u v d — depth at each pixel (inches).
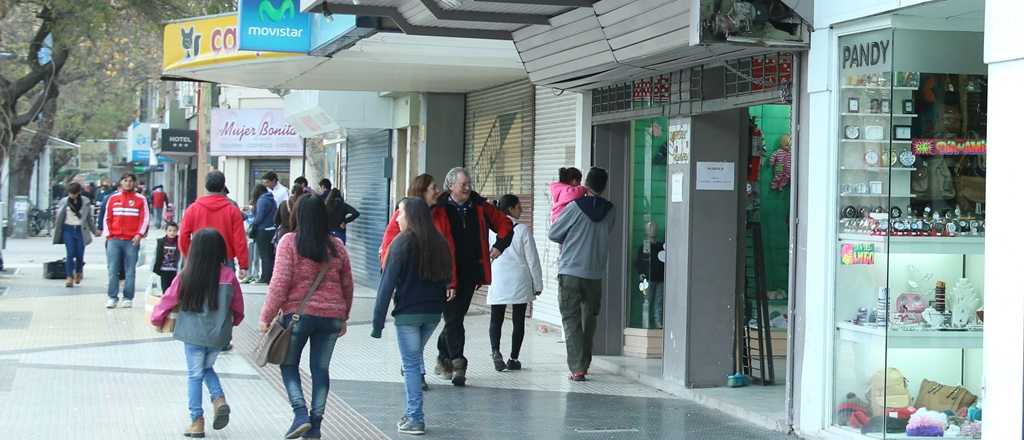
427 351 607.5
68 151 3186.5
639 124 572.4
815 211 382.0
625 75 499.5
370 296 938.1
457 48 663.1
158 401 454.6
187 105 2100.1
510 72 705.6
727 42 375.2
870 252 373.1
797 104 392.5
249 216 1119.0
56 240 957.8
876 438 364.5
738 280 483.2
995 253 298.2
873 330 369.7
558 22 479.8
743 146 482.0
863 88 371.6
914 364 373.4
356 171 1132.5
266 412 438.6
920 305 371.9
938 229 371.6
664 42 414.0
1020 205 290.4
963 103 372.5
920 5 341.1
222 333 386.9
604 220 512.1
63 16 1106.1
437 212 482.9
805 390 389.1
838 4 369.4
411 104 887.7
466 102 853.2
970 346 372.5
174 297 385.7
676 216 483.2
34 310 777.6
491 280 502.9
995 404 297.4
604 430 410.6
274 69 708.0
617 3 429.4
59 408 438.3
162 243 734.5
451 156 854.5
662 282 564.7
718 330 477.4
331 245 380.8
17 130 1183.6
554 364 564.7
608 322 572.4
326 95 944.9
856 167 373.4
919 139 369.4
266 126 1485.0
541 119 709.3
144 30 1152.8
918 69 365.4
